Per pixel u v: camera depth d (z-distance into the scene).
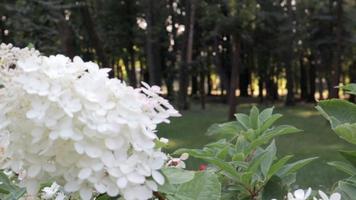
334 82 19.62
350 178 1.33
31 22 8.16
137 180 0.98
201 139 13.95
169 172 1.14
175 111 1.10
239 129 1.82
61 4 10.16
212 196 1.15
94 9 22.34
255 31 21.55
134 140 1.00
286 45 23.83
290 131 1.58
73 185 0.98
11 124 0.99
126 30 22.69
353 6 19.47
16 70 1.06
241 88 32.66
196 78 31.22
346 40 19.95
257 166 1.48
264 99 30.48
